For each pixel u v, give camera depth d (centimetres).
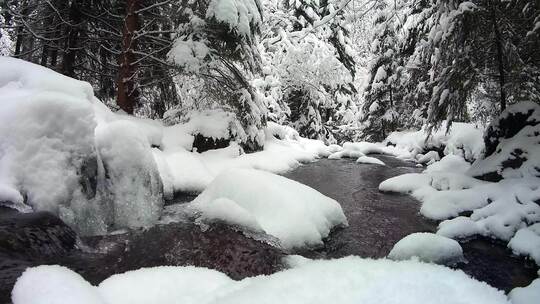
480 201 680
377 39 1998
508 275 476
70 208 494
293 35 1898
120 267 423
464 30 829
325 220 593
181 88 1155
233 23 940
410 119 1861
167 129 940
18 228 382
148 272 251
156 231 538
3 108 498
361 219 681
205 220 552
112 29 1135
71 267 392
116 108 945
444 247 453
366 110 2091
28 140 477
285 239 516
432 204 707
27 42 1163
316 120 1950
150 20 1056
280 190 590
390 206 763
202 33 966
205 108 1079
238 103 1084
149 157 616
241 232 510
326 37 1984
